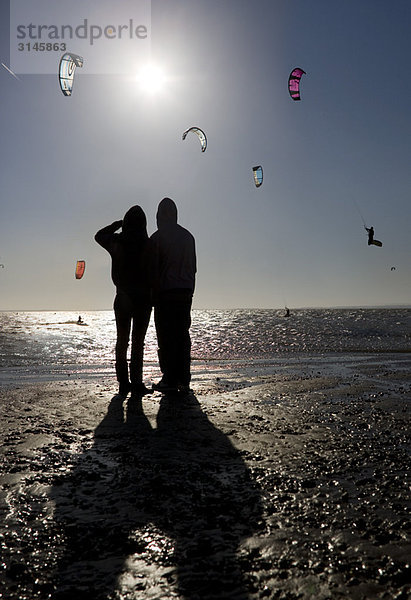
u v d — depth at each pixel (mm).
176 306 4633
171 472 2312
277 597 1288
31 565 1456
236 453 2637
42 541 1608
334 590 1315
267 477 2238
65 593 1312
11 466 2387
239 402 4168
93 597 1294
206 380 5688
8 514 1824
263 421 3416
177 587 1340
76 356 12055
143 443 2826
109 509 1874
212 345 16734
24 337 24469
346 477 2232
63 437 2957
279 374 6289
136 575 1402
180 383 4734
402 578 1368
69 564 1464
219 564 1459
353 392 4719
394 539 1605
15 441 2854
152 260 4418
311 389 4902
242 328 34031
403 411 3766
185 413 3682
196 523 1746
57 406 3949
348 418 3512
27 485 2131
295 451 2666
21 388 5020
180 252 4609
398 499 1958
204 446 2773
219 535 1650
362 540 1603
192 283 4703
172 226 4656
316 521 1754
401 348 14641
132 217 4391
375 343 18031
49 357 11586
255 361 8812
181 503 1932
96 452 2646
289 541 1602
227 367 7441
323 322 45344
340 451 2658
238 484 2148
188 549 1553
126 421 3404
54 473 2291
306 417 3549
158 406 3961
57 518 1790
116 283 4488
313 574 1398
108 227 4543
